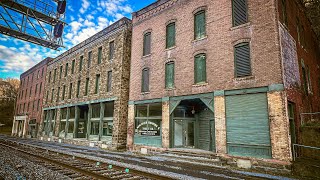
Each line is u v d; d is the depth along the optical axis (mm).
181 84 13898
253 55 10711
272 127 9531
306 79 13805
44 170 8133
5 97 71312
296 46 12773
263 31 10555
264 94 10148
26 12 11703
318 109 15555
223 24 12258
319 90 16922
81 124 24312
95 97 21297
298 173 8508
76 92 24672
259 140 9922
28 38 12000
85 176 7211
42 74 35000
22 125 39094
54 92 29828
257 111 10219
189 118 15227
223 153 11008
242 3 11742
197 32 13797
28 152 13461
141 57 17281
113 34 20672
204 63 13047
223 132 11195
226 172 8922
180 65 14195
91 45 23750
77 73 25219
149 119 15789
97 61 22328
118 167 8953
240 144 10523
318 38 19219
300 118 11195
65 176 7145
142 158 12812
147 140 15469
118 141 17656
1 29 10883
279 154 9156
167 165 10336
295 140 10359
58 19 12617
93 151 16078
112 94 19188
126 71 19125
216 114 11664
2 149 15555
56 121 27500
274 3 10438
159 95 15164
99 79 21703
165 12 16016
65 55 28656
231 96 11305
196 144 15031
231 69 11461
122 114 18250
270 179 7699
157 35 16297
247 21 11312
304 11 15977
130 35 19953
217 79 11984
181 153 12766
